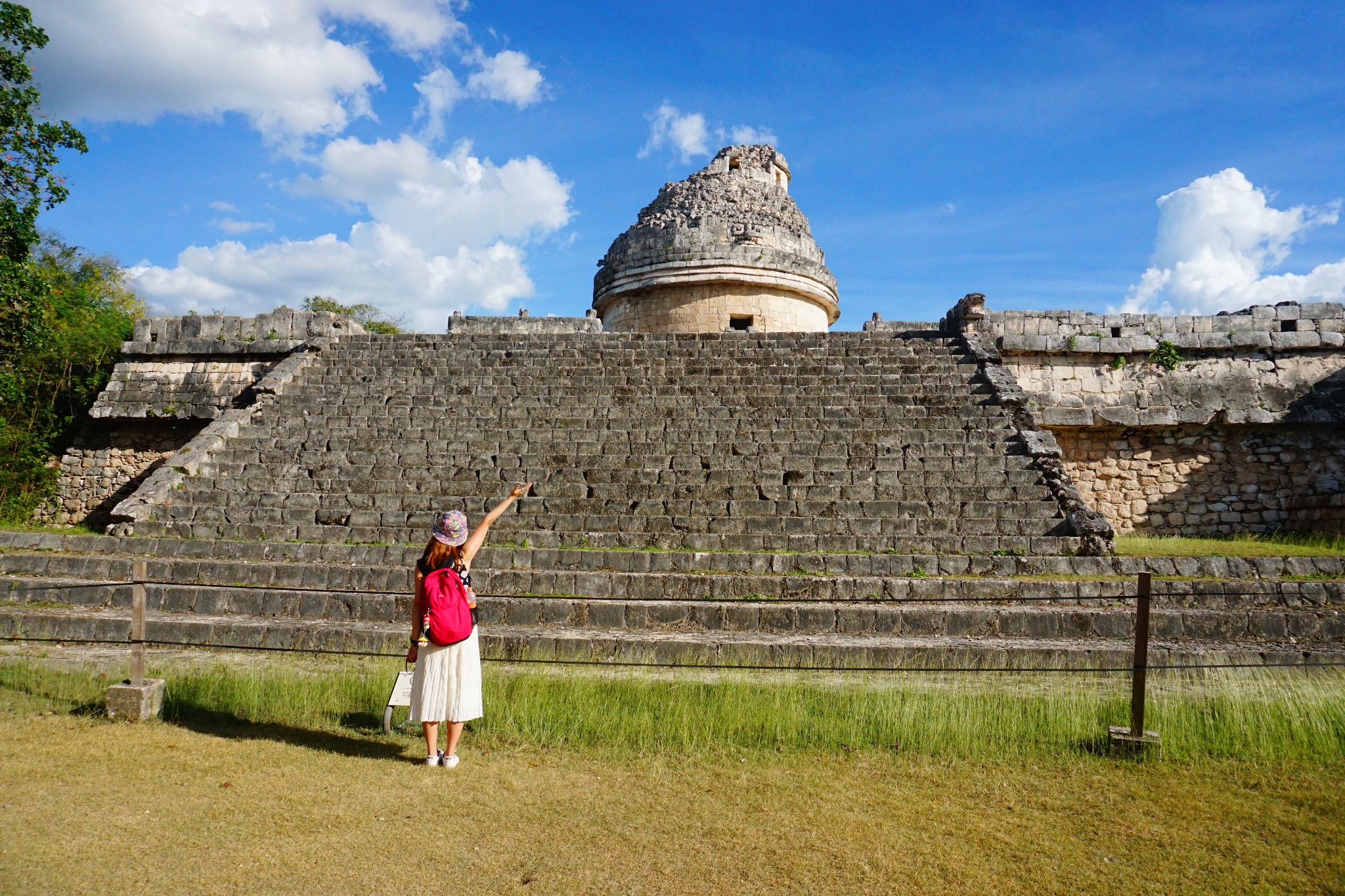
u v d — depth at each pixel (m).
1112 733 5.29
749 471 12.17
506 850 3.91
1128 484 15.30
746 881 3.64
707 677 6.89
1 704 6.00
